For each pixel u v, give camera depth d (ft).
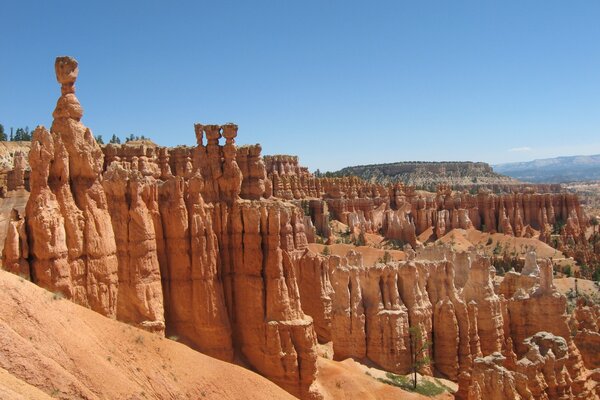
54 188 135.54
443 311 216.13
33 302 113.80
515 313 231.71
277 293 166.50
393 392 182.29
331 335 217.15
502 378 157.79
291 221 221.05
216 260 165.78
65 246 132.57
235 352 166.81
